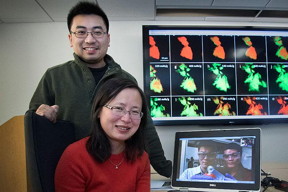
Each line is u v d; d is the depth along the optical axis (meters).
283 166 1.93
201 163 1.29
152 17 2.32
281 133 2.30
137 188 1.06
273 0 2.05
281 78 2.27
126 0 2.02
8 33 2.36
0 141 1.52
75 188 0.93
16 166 1.50
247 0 2.05
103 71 1.40
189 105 2.20
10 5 2.04
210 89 2.23
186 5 2.12
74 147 0.99
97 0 2.00
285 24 2.42
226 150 1.26
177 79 2.22
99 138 1.00
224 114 2.21
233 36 2.28
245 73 2.26
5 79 2.32
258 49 2.28
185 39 2.25
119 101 0.98
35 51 2.35
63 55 2.35
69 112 1.27
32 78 2.33
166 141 2.25
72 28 1.31
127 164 1.05
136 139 1.10
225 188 1.20
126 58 2.34
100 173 0.98
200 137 1.34
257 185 1.15
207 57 2.25
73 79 1.32
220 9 2.21
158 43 2.23
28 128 0.83
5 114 2.29
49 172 0.87
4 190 1.49
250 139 1.24
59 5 2.06
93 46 1.29
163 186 1.42
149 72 2.21
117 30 2.37
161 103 2.19
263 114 2.23
